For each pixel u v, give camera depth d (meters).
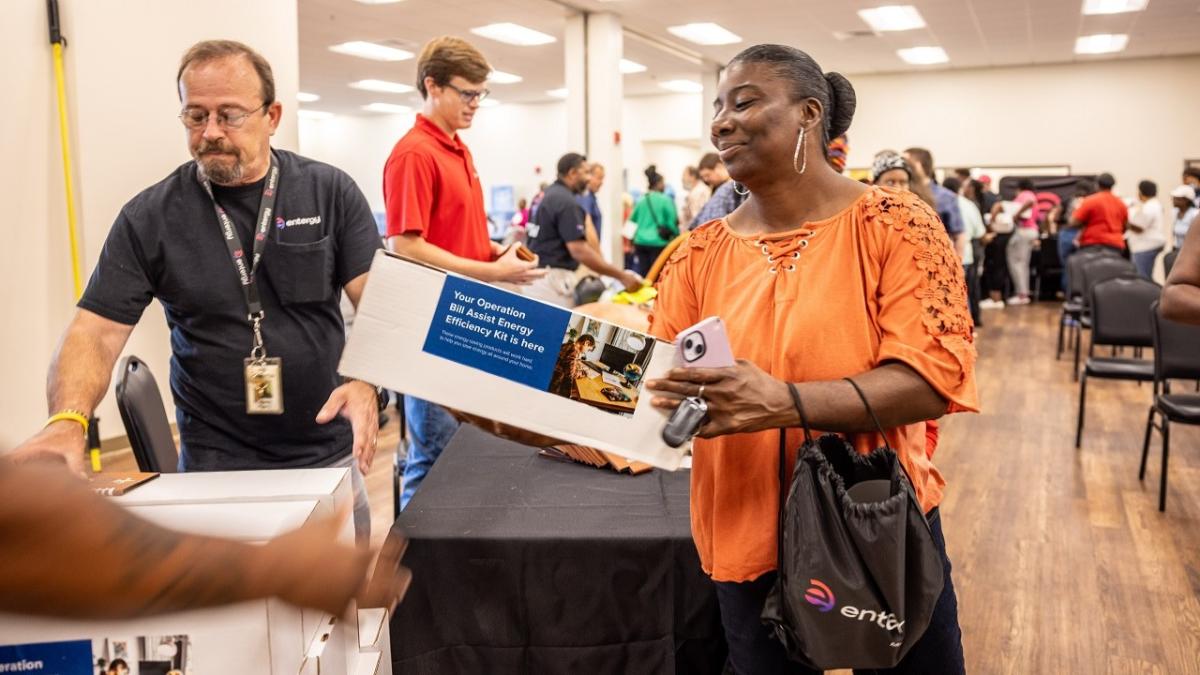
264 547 0.46
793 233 1.30
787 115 1.26
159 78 4.78
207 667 0.90
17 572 0.39
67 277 4.45
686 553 1.76
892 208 1.26
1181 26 10.67
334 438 1.97
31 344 4.30
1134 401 6.13
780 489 1.29
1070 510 3.92
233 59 1.75
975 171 14.13
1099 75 13.35
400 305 1.09
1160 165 13.21
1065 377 7.01
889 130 14.52
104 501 0.42
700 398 1.13
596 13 10.08
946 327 1.21
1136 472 4.48
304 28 10.45
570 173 5.74
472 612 1.78
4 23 4.13
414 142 2.84
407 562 1.77
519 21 10.28
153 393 1.93
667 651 1.78
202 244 1.82
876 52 12.62
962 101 14.11
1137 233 10.38
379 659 1.30
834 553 1.15
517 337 1.11
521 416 1.12
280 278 1.85
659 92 16.47
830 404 1.17
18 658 0.88
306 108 17.14
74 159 4.43
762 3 9.62
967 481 4.37
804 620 1.15
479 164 17.95
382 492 4.07
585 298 3.75
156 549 0.42
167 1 4.76
